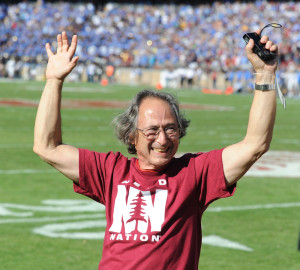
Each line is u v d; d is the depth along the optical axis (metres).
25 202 11.64
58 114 4.08
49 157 4.06
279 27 3.77
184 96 44.72
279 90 3.78
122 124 4.05
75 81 62.62
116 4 73.31
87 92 45.53
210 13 65.62
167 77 57.41
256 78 3.82
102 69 62.28
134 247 3.83
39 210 11.07
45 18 69.62
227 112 32.72
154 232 3.81
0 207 11.20
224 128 25.06
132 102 4.02
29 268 7.96
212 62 56.22
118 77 61.81
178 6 70.38
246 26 60.69
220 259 8.57
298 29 57.53
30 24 68.62
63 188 12.96
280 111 34.62
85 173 4.05
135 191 3.92
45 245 9.03
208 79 55.94
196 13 67.00
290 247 9.22
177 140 3.95
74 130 22.98
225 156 3.92
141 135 3.91
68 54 4.08
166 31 65.44
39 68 62.50
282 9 62.25
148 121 3.89
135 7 72.44
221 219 10.73
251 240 9.51
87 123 25.50
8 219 10.40
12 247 8.87
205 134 22.83
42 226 10.03
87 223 10.30
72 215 10.79
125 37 65.94
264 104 3.80
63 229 9.91
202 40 61.47
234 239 9.53
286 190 13.30
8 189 12.70
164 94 3.99
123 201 3.92
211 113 31.86
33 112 29.41
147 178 3.96
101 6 73.75
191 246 3.89
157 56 60.81
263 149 3.84
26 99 37.19
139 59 60.75
